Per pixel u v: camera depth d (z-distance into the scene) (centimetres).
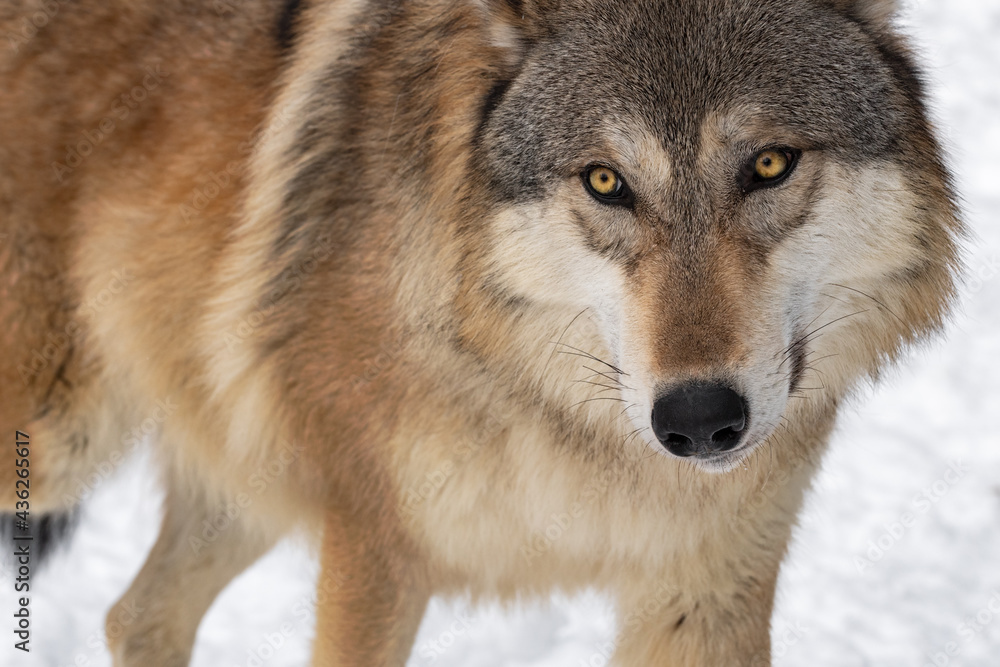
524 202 619
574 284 624
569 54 613
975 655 936
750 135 579
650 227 589
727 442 565
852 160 597
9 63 808
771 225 588
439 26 668
